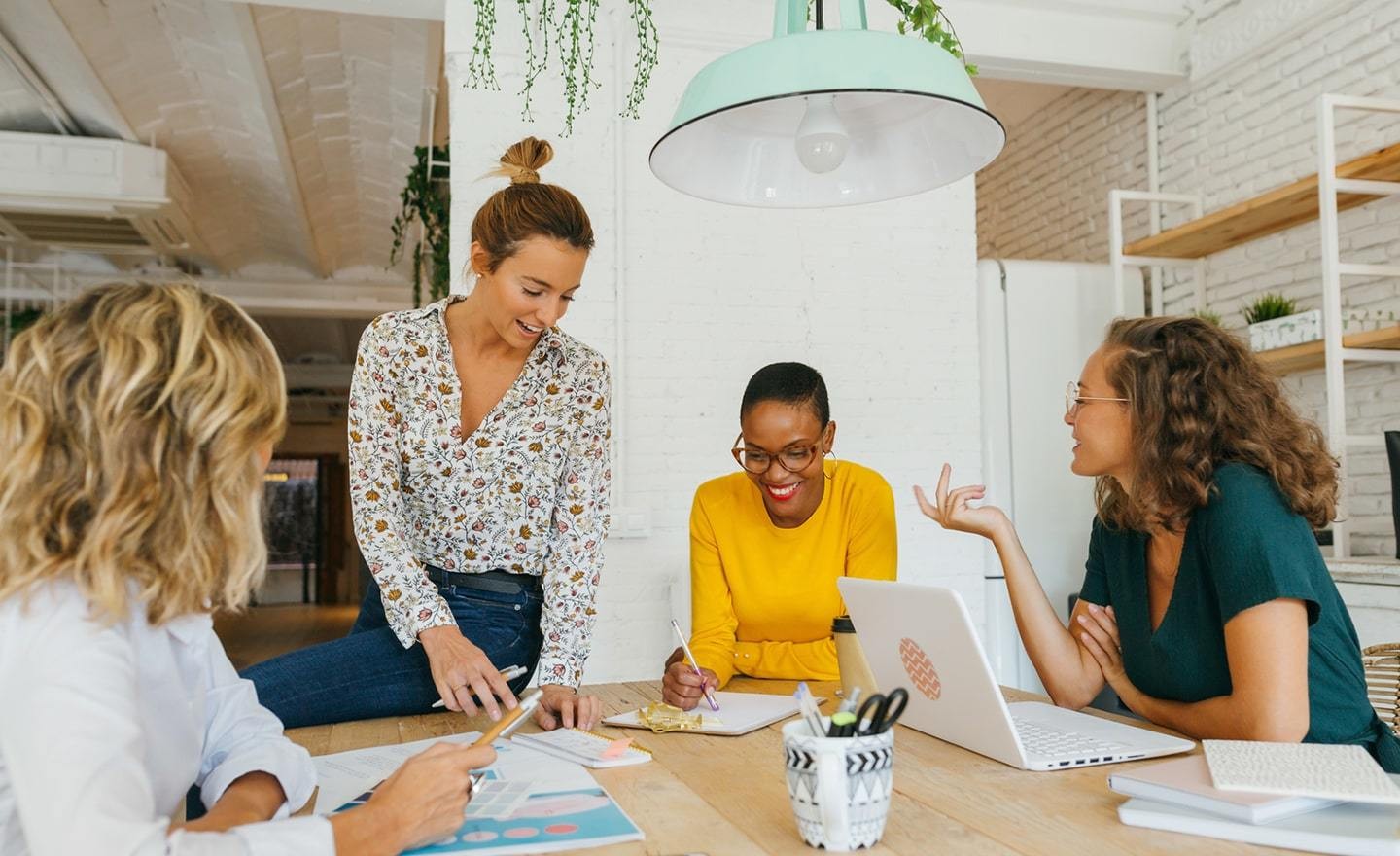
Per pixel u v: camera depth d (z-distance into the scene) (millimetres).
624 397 3768
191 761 993
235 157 6215
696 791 1154
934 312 4074
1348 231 3822
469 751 981
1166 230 4648
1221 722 1375
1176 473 1472
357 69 5051
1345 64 3795
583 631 1825
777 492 2074
